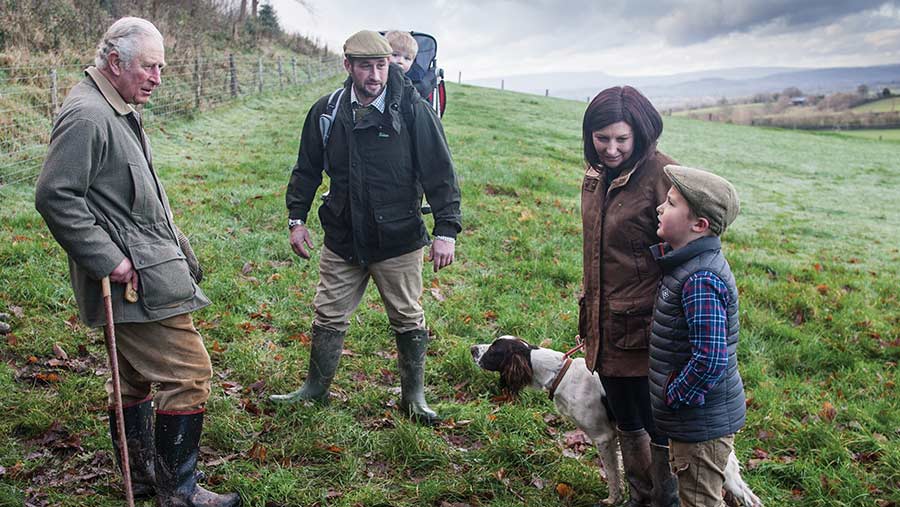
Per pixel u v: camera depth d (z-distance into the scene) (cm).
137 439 345
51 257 650
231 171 1149
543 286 740
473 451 419
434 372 522
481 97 3253
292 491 362
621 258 326
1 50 1505
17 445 382
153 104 1633
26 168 977
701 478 299
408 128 419
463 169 1289
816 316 724
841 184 2067
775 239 1190
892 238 1323
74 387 441
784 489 412
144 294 305
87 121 286
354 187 418
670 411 295
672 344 292
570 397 379
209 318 573
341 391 480
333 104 424
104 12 2092
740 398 300
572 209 1097
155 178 324
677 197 288
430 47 698
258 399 460
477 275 748
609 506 379
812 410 506
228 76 2228
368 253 430
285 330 577
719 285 282
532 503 379
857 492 405
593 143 323
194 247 732
